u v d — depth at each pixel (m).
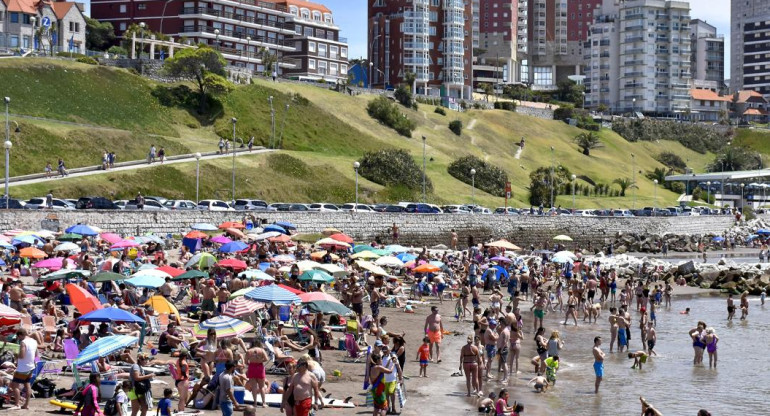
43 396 33.75
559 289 77.50
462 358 40.47
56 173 127.25
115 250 75.44
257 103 195.75
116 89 175.62
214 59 194.12
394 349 38.81
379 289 70.62
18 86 157.75
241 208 119.12
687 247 162.62
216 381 33.66
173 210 102.62
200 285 58.22
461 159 197.25
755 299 91.56
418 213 131.38
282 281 57.44
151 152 141.62
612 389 44.06
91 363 35.22
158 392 35.81
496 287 71.56
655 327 68.12
